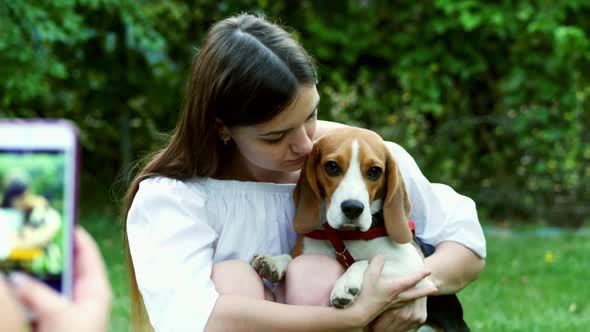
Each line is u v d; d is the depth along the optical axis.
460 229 3.59
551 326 5.45
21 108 10.26
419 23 10.23
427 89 9.91
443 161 10.27
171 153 3.36
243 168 3.49
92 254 1.28
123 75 10.21
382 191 3.18
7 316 1.00
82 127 10.96
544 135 9.80
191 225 3.12
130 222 3.19
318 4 10.39
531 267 7.65
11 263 1.21
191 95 3.23
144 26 9.21
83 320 1.17
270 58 3.00
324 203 3.20
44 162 1.23
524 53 9.88
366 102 10.31
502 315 5.86
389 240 3.24
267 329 2.85
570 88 9.80
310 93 3.06
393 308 3.11
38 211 1.22
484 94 10.58
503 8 9.63
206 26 10.48
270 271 3.13
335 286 2.96
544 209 10.19
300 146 3.10
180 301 2.89
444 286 3.43
